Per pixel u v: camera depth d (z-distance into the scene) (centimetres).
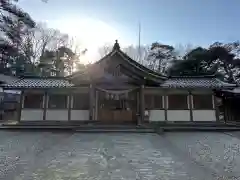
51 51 3647
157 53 4238
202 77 1625
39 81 1548
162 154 671
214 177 472
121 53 1345
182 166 550
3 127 1202
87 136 999
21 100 1430
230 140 910
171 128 1188
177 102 1447
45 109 1427
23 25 1593
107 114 1486
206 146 788
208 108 1427
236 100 1677
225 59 3133
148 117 1398
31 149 731
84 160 597
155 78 1350
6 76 2650
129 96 1514
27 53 3556
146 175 479
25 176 468
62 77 1619
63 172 496
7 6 1438
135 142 857
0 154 662
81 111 1430
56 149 731
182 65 3288
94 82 1345
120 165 553
